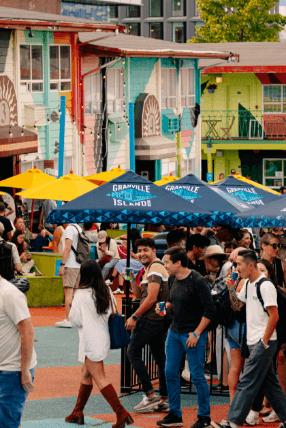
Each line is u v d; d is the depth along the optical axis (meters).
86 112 28.59
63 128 20.91
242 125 44.34
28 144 23.66
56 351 12.98
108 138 30.09
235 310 8.82
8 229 16.27
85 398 9.01
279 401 8.62
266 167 44.84
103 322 8.67
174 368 9.03
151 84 33.47
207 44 48.28
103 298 8.59
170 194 9.97
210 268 10.32
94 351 8.55
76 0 44.91
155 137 33.00
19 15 24.50
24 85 24.95
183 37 74.88
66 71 26.89
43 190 15.55
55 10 39.38
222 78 44.19
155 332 9.55
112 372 11.77
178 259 8.79
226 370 10.32
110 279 19.52
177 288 8.88
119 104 31.09
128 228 10.37
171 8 74.88
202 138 43.34
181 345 9.00
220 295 9.11
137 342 9.59
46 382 10.99
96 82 29.28
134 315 9.45
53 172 26.25
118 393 10.50
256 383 8.46
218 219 12.23
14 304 6.85
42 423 8.98
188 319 8.86
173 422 9.02
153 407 9.70
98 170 29.47
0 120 23.11
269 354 8.42
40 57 25.56
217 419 9.34
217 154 44.12
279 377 9.52
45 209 22.00
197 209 9.82
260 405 9.29
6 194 22.20
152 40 38.53
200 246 10.52
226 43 48.97
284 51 45.78
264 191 14.59
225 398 10.45
